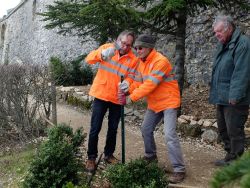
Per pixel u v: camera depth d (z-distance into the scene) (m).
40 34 20.83
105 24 6.91
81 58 8.98
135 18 6.37
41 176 4.32
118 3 5.99
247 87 4.64
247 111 4.81
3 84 7.12
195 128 6.77
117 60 4.79
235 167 2.01
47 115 7.29
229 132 4.82
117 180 4.10
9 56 28.12
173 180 4.62
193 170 5.05
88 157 4.93
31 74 7.13
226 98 4.76
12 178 5.54
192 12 7.32
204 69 9.46
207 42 9.45
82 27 7.89
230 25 4.66
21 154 6.36
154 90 4.65
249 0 8.20
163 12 6.15
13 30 27.59
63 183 4.37
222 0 7.34
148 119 4.86
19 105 6.94
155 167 4.23
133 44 4.72
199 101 8.31
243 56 4.51
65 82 12.30
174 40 10.37
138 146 6.17
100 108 4.85
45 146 4.64
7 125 7.29
